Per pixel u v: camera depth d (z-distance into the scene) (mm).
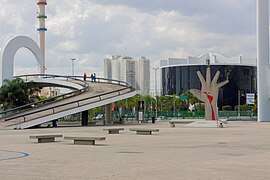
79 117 82812
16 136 31125
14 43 70688
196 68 154250
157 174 11602
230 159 15523
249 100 116750
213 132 36562
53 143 23922
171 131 38375
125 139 27266
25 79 71000
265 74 77562
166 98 137125
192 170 12406
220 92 151500
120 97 54062
